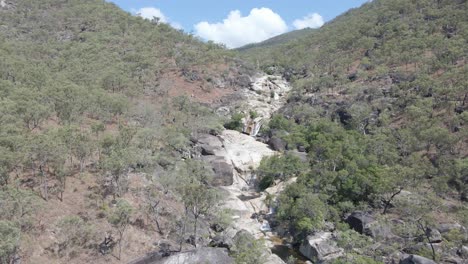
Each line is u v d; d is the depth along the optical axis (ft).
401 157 195.00
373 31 455.22
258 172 211.00
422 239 131.44
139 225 135.64
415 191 152.76
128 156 149.69
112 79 281.13
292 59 493.77
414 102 244.01
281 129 276.82
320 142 213.66
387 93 283.59
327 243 138.00
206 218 154.61
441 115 219.82
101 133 195.72
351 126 258.78
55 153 136.46
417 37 369.09
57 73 279.49
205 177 185.37
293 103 333.21
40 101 200.54
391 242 133.90
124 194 148.66
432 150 197.88
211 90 353.31
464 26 341.21
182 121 261.85
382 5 587.27
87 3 495.00
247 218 175.73
